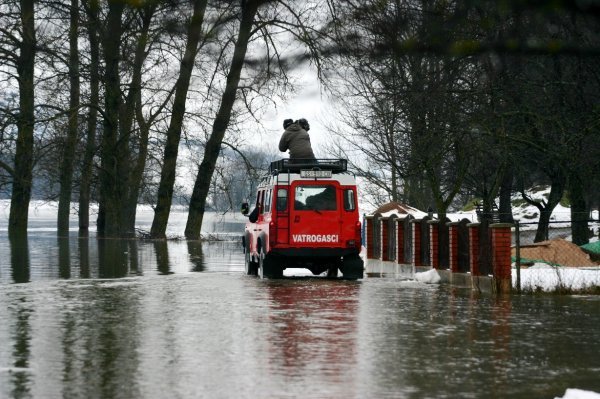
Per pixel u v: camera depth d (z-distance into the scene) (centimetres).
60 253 4609
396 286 2788
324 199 3123
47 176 6956
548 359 1331
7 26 6088
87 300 2255
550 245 3306
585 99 3338
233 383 1124
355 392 1064
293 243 3086
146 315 1919
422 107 3834
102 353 1380
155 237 6638
